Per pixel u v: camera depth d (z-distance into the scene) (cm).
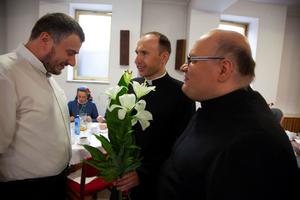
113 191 89
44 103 109
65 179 130
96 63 408
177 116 135
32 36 110
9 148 104
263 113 67
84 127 258
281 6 412
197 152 72
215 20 379
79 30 113
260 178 57
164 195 81
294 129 442
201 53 74
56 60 111
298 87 466
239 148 60
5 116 96
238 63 72
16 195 108
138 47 140
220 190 60
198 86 76
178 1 401
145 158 125
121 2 372
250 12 407
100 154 84
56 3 366
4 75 97
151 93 137
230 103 72
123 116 76
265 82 423
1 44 384
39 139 108
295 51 457
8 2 380
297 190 59
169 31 413
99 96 384
